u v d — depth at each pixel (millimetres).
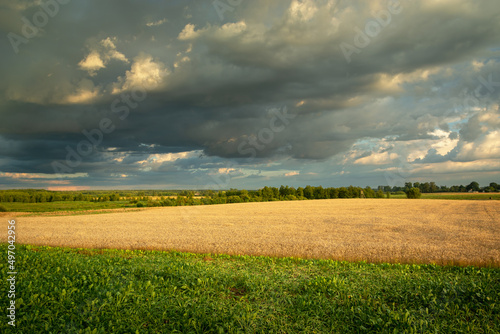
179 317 7254
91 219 45938
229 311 7520
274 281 10289
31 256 13438
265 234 26562
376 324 6926
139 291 8719
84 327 6773
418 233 26453
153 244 22062
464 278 10688
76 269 11016
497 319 7129
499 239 23016
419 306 7910
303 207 65500
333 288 9250
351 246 20266
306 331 6734
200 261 14625
